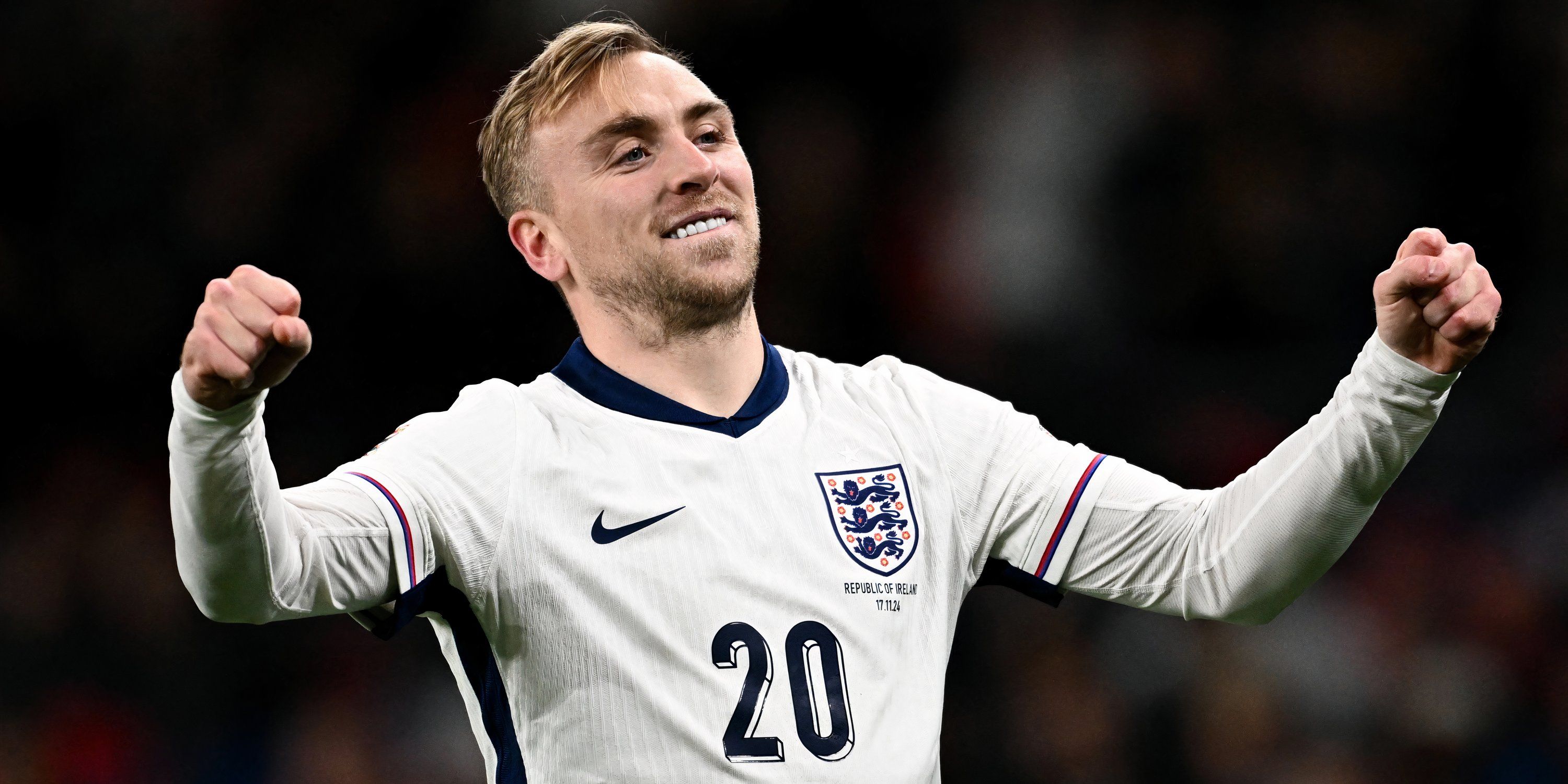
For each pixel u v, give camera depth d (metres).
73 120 38.06
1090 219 37.50
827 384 11.27
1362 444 9.74
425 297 36.94
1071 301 37.03
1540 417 35.69
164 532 35.47
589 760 9.81
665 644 9.83
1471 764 30.34
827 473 10.59
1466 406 35.84
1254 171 37.66
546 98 11.30
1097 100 38.09
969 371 36.81
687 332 10.86
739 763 9.66
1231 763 29.73
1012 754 30.30
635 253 10.86
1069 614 31.12
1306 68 38.28
